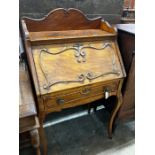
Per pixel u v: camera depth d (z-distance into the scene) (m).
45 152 1.25
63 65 1.04
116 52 1.22
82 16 1.27
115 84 1.21
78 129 1.67
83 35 1.16
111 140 1.58
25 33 0.96
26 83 0.95
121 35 1.30
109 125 1.52
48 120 1.75
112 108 1.57
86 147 1.50
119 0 1.44
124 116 1.58
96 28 1.37
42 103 0.99
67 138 1.57
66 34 1.18
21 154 1.32
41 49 1.02
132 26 1.39
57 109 1.07
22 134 1.20
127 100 1.45
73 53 1.08
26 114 0.73
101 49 1.17
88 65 1.10
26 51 1.01
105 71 1.14
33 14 1.20
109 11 1.45
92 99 1.18
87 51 1.13
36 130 0.80
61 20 1.22
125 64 1.32
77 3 1.30
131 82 1.34
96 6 1.38
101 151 1.47
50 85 0.97
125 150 1.49
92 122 1.76
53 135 1.59
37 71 0.97
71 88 1.02
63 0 1.24
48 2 1.21
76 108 1.88
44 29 1.20
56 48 1.05
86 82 1.06
